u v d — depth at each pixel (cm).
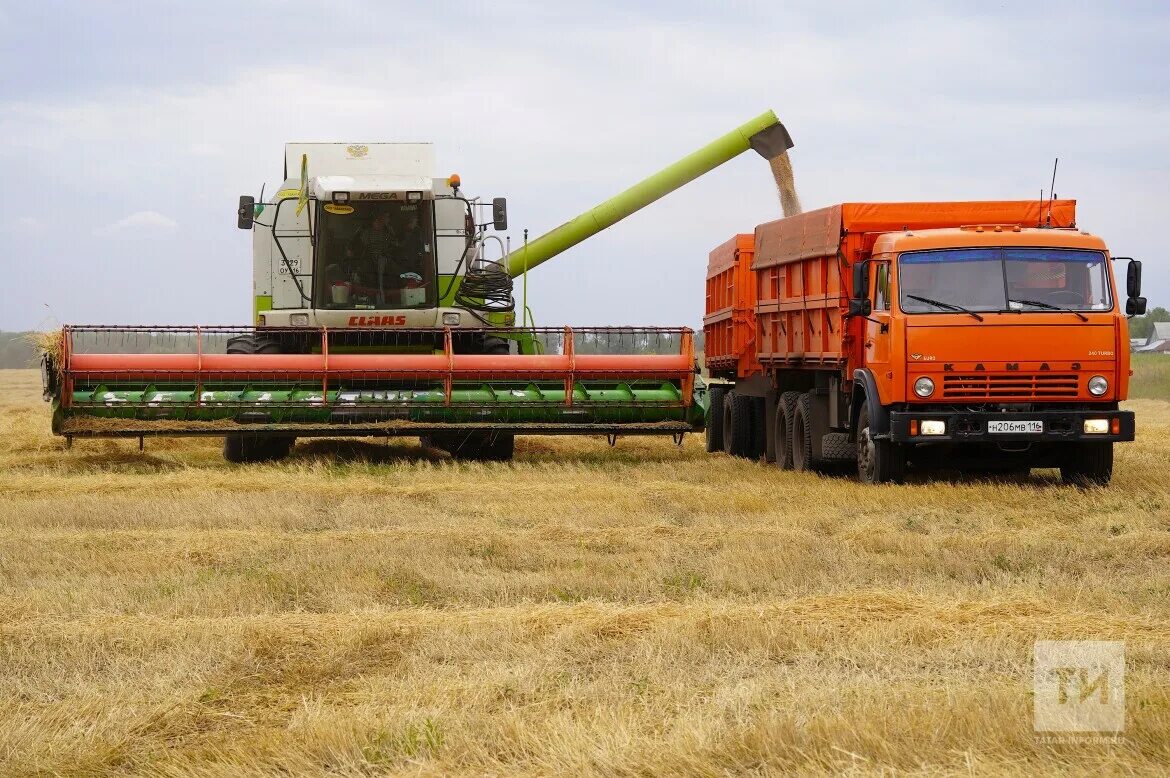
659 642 715
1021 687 600
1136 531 1106
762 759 511
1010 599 823
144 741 577
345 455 1941
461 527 1182
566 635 730
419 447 2081
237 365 1773
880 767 489
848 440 1602
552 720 565
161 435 1733
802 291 1722
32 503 1295
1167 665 666
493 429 1802
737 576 934
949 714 544
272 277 1939
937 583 901
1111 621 759
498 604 869
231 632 748
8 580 924
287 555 1026
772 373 1892
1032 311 1444
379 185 1888
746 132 2338
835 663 677
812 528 1198
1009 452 1517
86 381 1748
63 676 676
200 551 1038
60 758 549
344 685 658
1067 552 1041
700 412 1848
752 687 612
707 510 1309
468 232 1955
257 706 629
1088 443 1470
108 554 1022
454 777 511
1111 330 1448
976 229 1493
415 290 1930
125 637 739
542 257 2300
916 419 1435
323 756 541
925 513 1261
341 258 1919
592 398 1844
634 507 1314
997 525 1198
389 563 980
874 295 1500
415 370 1806
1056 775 477
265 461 1842
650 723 567
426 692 620
